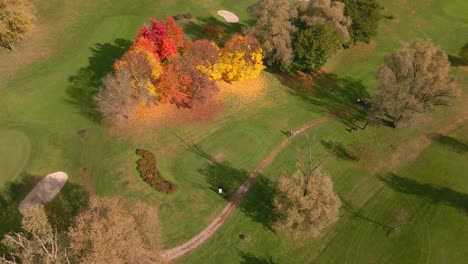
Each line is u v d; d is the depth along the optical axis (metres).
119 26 72.56
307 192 43.06
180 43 62.53
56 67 62.97
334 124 62.19
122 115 54.31
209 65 58.38
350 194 51.81
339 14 67.62
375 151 58.28
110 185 47.75
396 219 49.03
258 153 55.25
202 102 57.31
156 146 53.38
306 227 43.75
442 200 52.16
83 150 51.47
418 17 90.06
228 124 58.66
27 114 55.41
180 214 46.16
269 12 65.75
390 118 64.12
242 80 65.19
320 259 44.28
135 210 36.81
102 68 63.09
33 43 67.19
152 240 36.91
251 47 61.88
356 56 76.88
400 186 53.69
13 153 49.72
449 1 95.94
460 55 79.94
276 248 44.62
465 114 66.81
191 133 56.12
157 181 48.34
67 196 46.28
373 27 75.25
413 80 56.81
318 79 70.25
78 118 55.44
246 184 50.94
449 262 45.03
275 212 45.22
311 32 64.94
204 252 43.19
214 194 49.00
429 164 57.34
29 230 34.81
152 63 53.84
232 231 45.47
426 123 64.31
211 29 74.94
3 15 60.34
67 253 33.16
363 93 68.94
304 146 57.34
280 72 69.94
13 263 33.28
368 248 45.72
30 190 46.31
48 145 51.53
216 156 53.62
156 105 58.66
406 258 45.09
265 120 60.59
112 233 31.84
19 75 61.34
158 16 77.50
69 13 74.94
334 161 55.84
